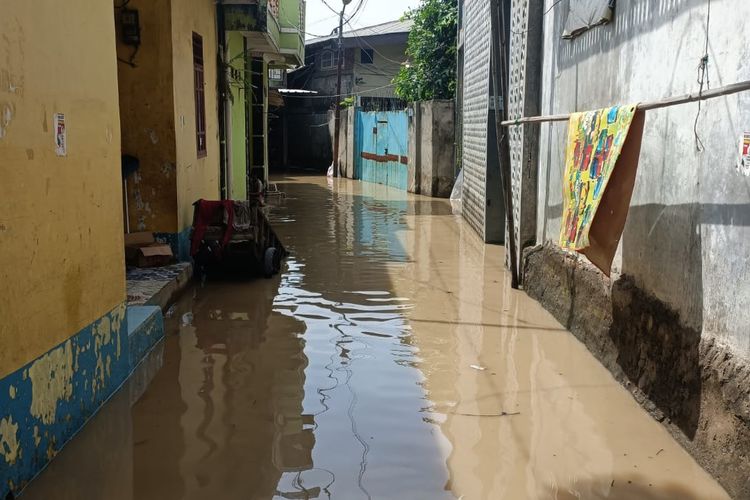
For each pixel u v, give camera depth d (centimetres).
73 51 436
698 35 432
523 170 850
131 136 812
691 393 427
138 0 788
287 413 484
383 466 410
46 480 385
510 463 415
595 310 614
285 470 404
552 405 501
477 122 1338
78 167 443
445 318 726
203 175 999
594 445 439
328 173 3006
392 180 2364
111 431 450
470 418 478
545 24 812
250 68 1784
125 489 379
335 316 728
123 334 530
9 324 354
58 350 414
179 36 838
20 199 366
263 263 891
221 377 551
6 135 353
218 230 851
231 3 1151
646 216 513
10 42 358
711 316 411
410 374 562
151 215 827
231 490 382
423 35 2194
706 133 421
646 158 516
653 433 456
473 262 1030
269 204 1789
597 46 623
